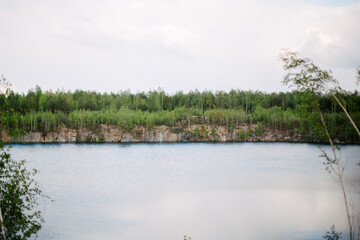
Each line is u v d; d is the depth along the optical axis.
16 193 14.70
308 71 15.20
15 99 160.88
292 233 27.95
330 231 27.89
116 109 185.50
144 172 67.69
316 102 15.47
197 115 179.50
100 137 153.00
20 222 14.49
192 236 27.97
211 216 34.00
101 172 67.31
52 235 27.80
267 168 71.56
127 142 152.00
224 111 173.00
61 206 37.59
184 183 54.66
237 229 29.59
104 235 28.16
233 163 80.81
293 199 40.94
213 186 51.56
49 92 195.38
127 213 35.28
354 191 45.06
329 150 108.81
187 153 105.88
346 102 15.02
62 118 158.12
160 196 44.12
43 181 55.38
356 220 30.48
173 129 160.62
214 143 145.62
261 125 163.12
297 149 116.00
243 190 47.78
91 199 41.78
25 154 99.50
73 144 138.12
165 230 29.56
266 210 35.91
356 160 82.19
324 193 44.12
